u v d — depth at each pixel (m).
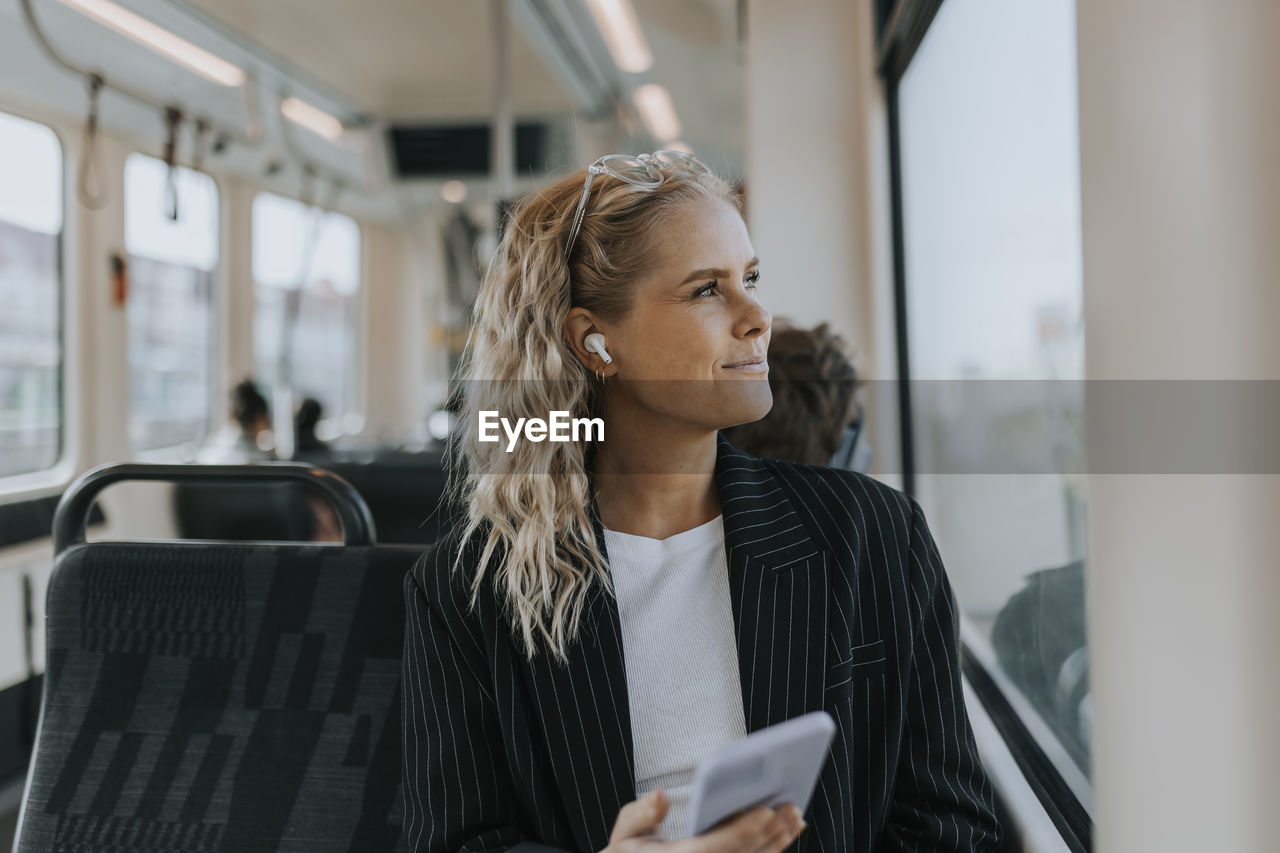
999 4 1.52
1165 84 0.58
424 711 0.93
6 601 3.12
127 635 1.25
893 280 2.65
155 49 3.43
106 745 1.22
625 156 0.92
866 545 0.93
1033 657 1.35
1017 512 1.46
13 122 3.43
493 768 0.91
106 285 3.87
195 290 4.62
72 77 3.32
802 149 2.85
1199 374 0.57
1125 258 0.60
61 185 3.66
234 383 4.89
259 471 1.28
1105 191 0.61
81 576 1.27
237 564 1.25
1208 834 0.58
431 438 5.32
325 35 3.89
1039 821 1.04
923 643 0.93
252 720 1.20
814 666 0.86
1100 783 0.64
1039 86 1.29
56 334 3.65
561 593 0.89
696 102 5.11
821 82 2.85
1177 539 0.58
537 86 4.70
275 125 4.46
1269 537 0.56
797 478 0.98
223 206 4.83
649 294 0.86
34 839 1.20
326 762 1.18
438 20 3.86
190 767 1.20
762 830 0.64
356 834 1.15
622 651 0.89
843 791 0.84
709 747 0.86
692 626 0.90
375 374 6.41
